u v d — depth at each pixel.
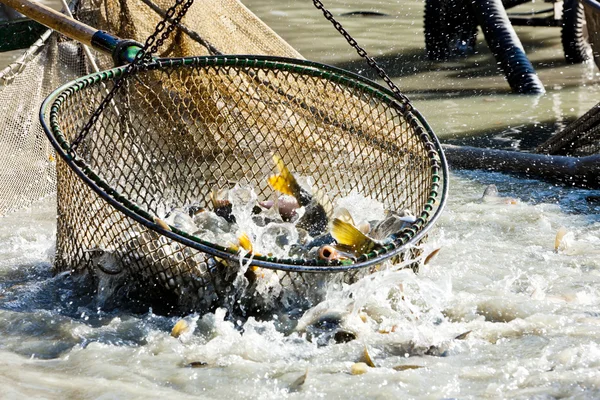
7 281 8.59
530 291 7.96
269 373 6.41
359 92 9.39
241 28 13.12
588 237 9.52
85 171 7.00
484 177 12.38
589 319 7.23
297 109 10.17
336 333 7.07
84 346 6.93
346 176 9.77
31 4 10.16
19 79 11.66
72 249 8.23
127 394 6.03
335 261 6.64
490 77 18.91
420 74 19.36
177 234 6.68
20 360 6.68
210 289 7.47
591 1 13.81
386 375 6.30
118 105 9.48
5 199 11.10
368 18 25.34
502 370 6.32
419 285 7.57
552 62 20.30
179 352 6.79
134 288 7.80
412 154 8.92
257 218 8.61
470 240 9.48
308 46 21.89
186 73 9.90
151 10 12.52
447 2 20.17
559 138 12.80
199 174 10.91
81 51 12.53
